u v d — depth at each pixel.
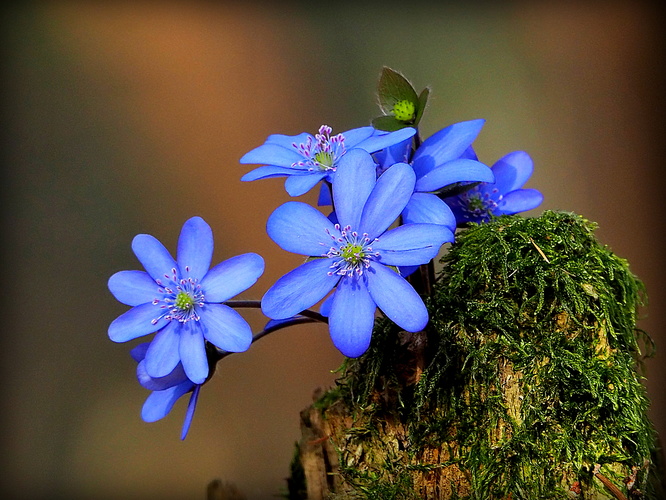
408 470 0.33
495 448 0.32
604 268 0.33
